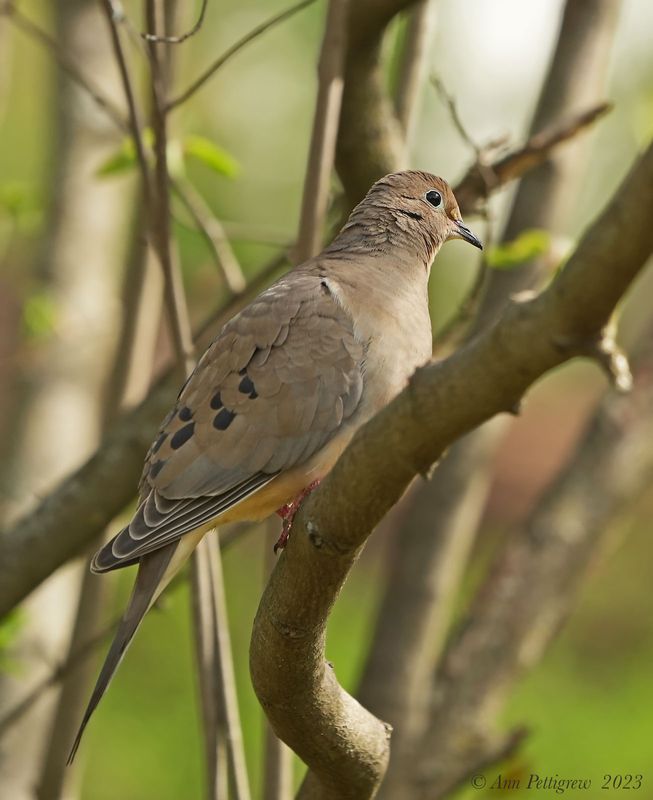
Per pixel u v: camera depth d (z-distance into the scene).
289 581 6.07
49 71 13.01
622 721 18.39
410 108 9.80
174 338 8.48
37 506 9.48
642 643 21.27
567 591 11.11
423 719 10.86
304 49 18.23
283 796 8.48
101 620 11.48
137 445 9.24
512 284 10.84
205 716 8.26
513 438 27.11
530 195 10.91
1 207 11.99
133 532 7.34
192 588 8.25
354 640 19.44
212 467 7.71
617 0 11.08
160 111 8.09
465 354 4.91
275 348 7.90
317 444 7.83
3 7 9.39
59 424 12.53
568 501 11.16
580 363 27.78
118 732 17.58
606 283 4.37
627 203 4.22
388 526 20.97
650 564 22.39
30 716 11.65
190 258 15.10
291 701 6.44
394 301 8.26
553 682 19.41
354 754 6.71
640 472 11.20
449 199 9.23
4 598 9.45
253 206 18.16
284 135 18.31
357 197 9.45
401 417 5.20
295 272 8.31
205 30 17.75
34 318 11.82
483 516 24.56
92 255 12.80
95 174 9.75
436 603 11.04
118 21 8.06
